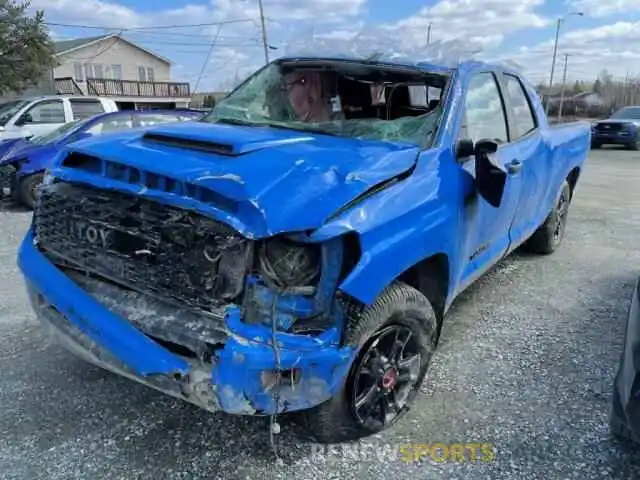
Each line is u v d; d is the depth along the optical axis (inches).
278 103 156.5
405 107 153.3
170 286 95.0
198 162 98.3
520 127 176.6
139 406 123.6
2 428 114.7
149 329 94.7
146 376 92.7
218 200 91.7
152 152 104.3
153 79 1724.9
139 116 377.4
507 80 171.2
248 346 87.6
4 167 334.3
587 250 251.3
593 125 817.5
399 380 117.7
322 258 92.9
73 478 101.1
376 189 104.0
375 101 156.3
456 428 117.6
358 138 129.4
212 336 89.0
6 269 218.7
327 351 93.0
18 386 130.4
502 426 118.6
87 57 1569.9
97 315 100.3
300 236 91.3
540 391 132.5
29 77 893.2
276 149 106.4
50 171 117.0
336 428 106.9
